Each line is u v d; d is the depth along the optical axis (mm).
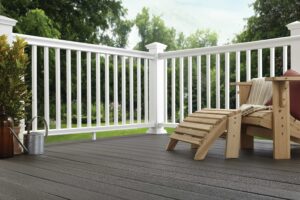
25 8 9328
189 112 4527
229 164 2430
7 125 2805
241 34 14031
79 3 10867
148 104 4918
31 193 1671
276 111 2641
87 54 4168
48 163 2527
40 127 6125
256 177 2002
